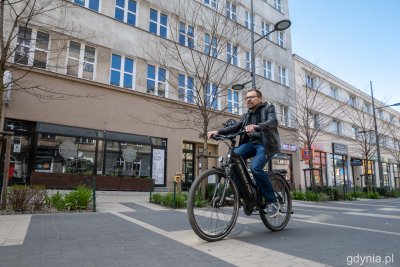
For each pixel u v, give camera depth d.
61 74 13.69
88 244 3.68
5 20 12.53
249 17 24.00
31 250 3.38
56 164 13.23
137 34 16.86
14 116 12.37
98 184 12.80
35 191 7.33
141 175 15.73
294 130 24.67
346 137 31.02
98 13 15.56
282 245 3.66
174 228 4.87
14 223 5.34
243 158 4.33
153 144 16.48
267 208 4.46
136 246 3.58
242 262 2.94
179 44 18.03
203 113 11.90
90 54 15.25
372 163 36.03
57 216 6.42
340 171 29.67
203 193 3.86
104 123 14.81
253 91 4.50
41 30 13.76
